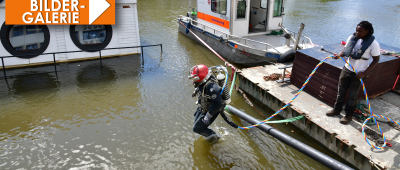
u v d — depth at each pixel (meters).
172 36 13.57
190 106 6.79
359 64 4.56
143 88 7.75
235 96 7.58
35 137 5.50
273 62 8.94
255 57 9.00
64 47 9.52
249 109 6.86
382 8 21.97
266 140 5.58
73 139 5.47
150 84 8.02
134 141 5.45
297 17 18.08
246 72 7.66
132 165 4.81
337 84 5.45
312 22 16.67
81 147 5.24
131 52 10.62
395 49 6.43
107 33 9.91
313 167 4.86
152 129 5.84
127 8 9.91
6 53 8.82
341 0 26.34
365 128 4.89
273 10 10.49
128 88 7.73
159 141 5.46
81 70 8.98
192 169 4.75
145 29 14.64
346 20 17.31
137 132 5.73
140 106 6.76
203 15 11.78
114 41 10.16
